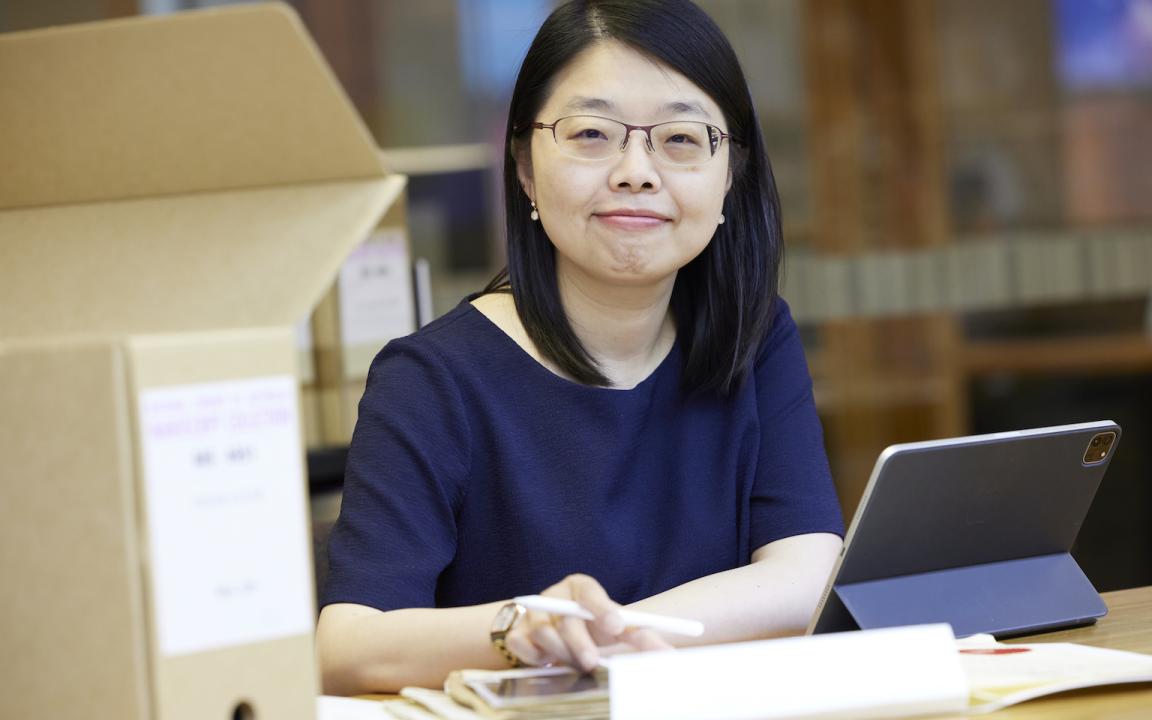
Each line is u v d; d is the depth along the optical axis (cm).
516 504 162
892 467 126
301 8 523
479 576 163
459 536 163
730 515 172
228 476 94
